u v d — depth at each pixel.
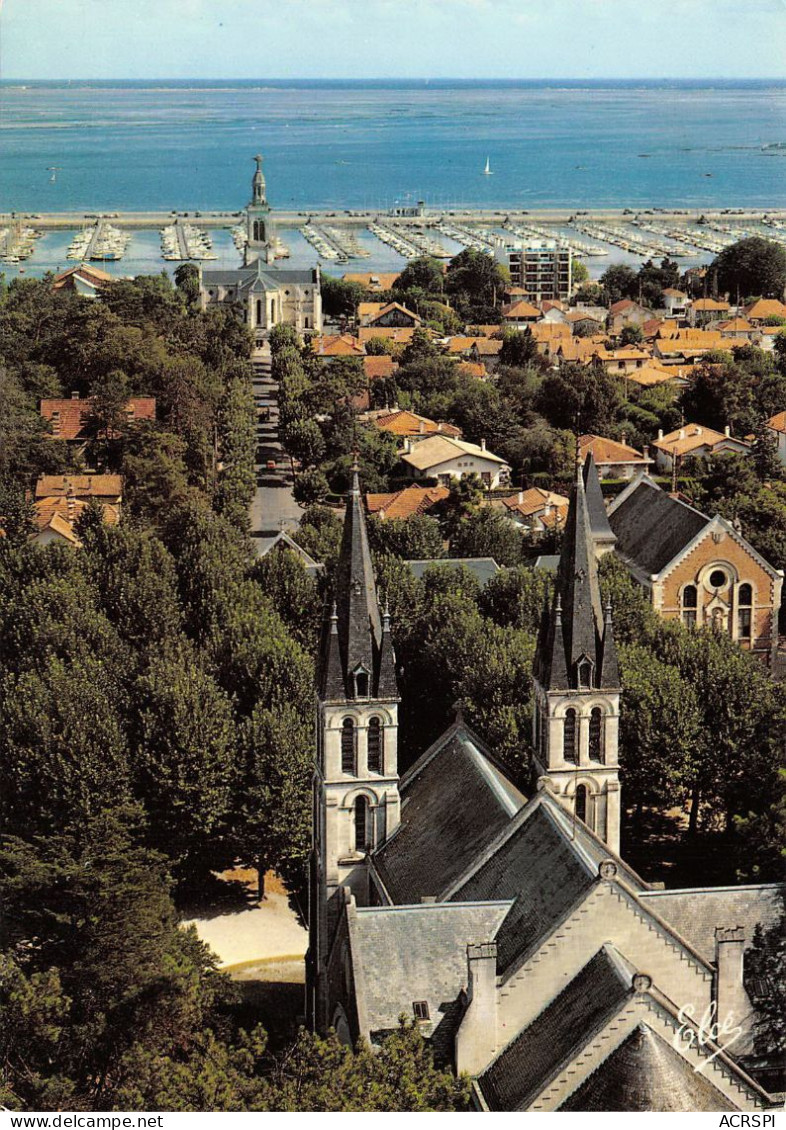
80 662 160.00
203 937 138.00
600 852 105.31
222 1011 120.00
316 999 114.81
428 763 124.44
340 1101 85.44
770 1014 96.81
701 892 102.00
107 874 116.44
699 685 151.25
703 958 96.00
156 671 151.88
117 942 110.38
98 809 137.62
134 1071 95.06
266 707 156.00
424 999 97.44
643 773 146.50
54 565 188.50
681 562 199.88
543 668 114.62
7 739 142.12
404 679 162.25
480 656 153.00
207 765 141.50
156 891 118.25
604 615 113.81
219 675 161.00
